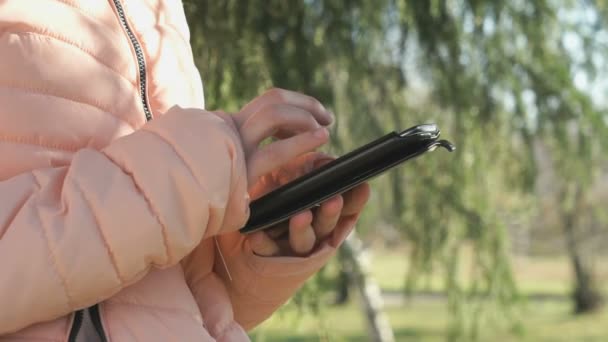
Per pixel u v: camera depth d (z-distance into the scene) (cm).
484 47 394
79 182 90
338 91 390
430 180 409
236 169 94
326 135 98
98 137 102
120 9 111
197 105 124
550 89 405
